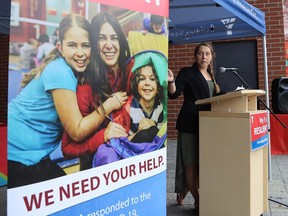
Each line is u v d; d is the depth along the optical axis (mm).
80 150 1896
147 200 2371
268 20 7293
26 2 1633
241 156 3150
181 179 3846
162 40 2449
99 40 1996
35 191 1681
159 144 2475
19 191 1616
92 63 1953
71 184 1852
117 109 2125
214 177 3324
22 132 1628
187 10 4887
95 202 1989
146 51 2320
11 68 1587
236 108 3248
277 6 7238
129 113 2215
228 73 6305
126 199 2203
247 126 3100
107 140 2062
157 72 2416
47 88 1726
